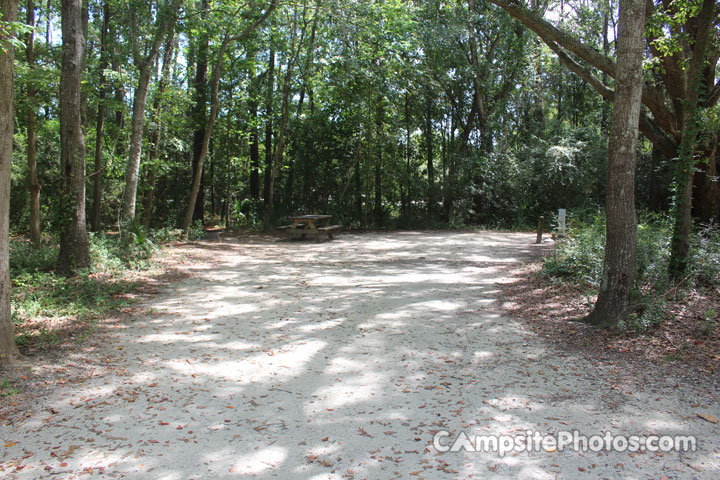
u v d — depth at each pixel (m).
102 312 7.26
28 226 20.56
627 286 6.16
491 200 24.47
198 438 3.55
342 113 24.11
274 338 6.11
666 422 3.74
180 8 14.63
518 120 26.42
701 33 7.55
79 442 3.48
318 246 16.89
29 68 11.66
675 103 9.97
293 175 25.95
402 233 21.98
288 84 21.86
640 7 5.91
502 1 8.52
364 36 19.80
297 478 3.03
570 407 4.05
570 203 23.00
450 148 27.27
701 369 4.71
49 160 20.44
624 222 6.13
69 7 9.94
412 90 23.83
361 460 3.25
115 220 22.81
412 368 5.03
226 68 20.50
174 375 4.84
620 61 6.08
